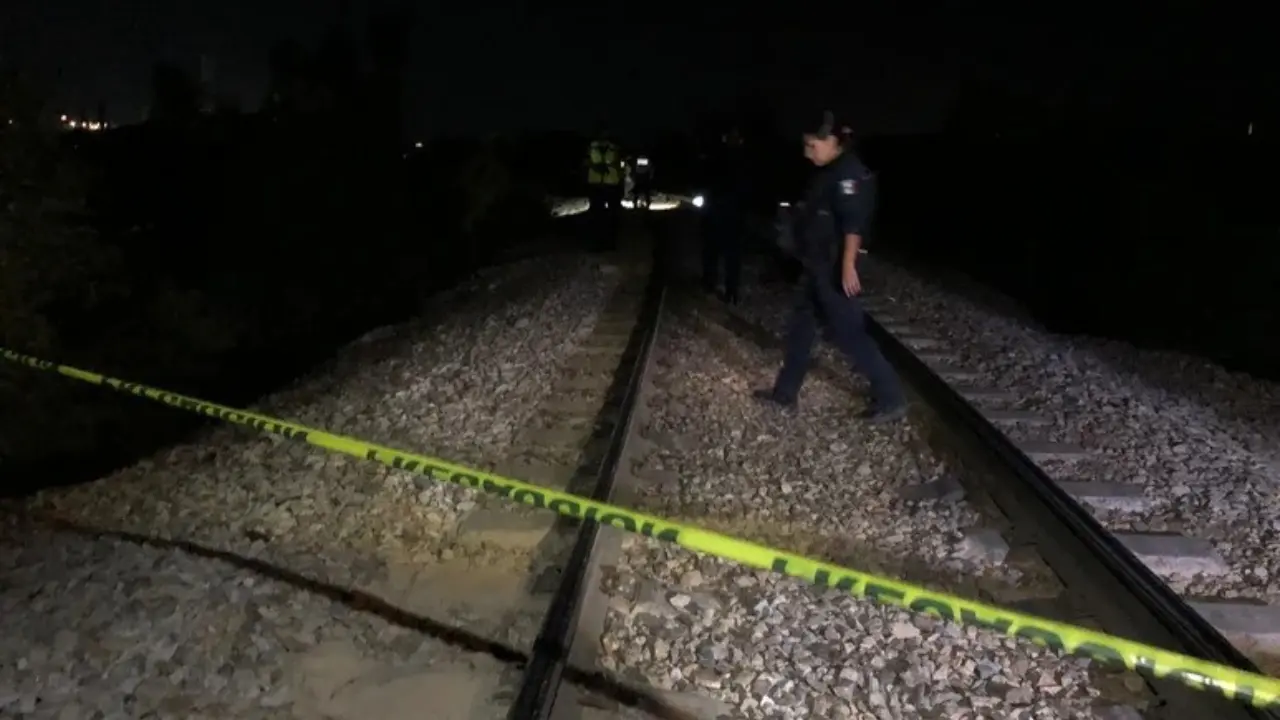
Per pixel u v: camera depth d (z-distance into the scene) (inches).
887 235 1123.3
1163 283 604.4
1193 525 264.5
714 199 542.6
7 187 333.4
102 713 175.5
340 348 503.8
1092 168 767.1
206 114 594.2
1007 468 272.1
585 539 221.6
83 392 353.4
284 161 637.9
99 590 219.5
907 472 296.4
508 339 477.1
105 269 381.7
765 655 193.0
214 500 277.4
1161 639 191.8
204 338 445.7
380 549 243.1
